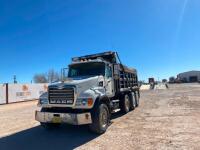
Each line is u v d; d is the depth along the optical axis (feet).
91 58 38.60
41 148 21.88
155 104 57.00
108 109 28.68
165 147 20.51
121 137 24.64
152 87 178.19
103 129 26.73
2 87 87.30
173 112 41.11
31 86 105.60
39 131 29.81
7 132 30.09
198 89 122.72
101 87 30.27
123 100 41.27
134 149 20.20
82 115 24.49
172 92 107.04
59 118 25.45
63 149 21.26
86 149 20.85
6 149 21.99
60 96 26.30
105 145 21.83
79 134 27.07
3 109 65.00
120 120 35.32
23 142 24.36
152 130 27.43
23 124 35.81
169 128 28.07
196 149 19.66
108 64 33.86
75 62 34.47
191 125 29.27
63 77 34.40
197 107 46.52
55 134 27.63
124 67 42.39
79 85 26.07
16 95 94.63
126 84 43.73
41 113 26.94
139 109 48.19
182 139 22.94
